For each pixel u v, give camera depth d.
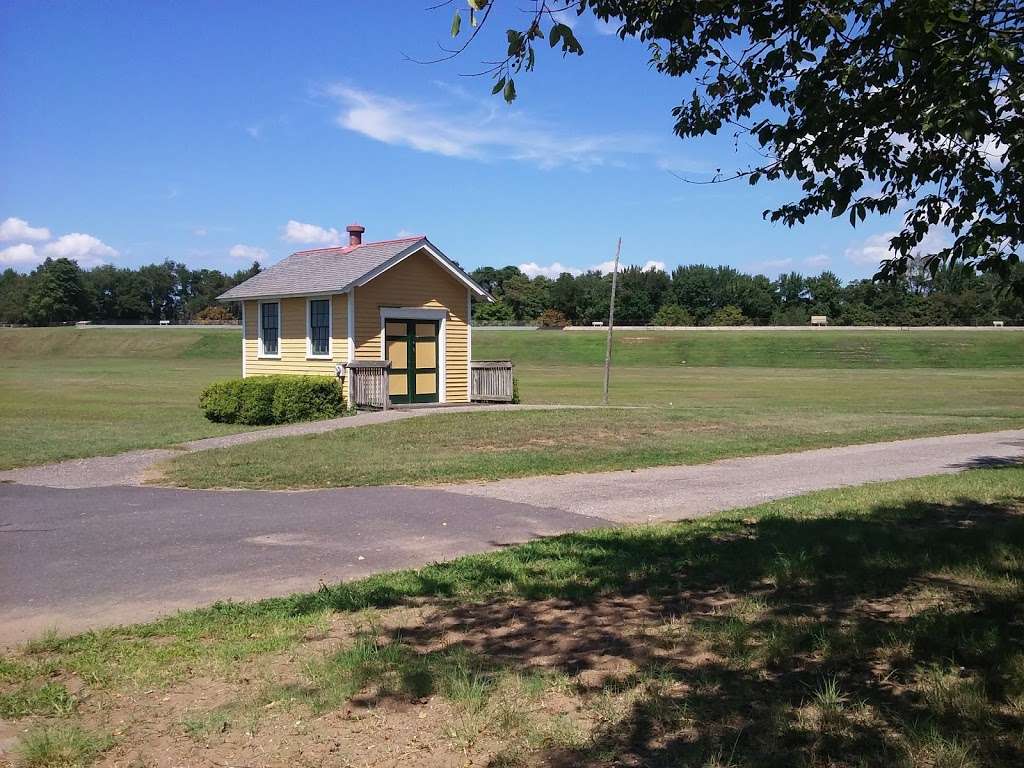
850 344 81.75
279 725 4.27
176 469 13.45
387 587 6.74
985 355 74.69
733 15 6.45
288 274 26.03
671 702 4.45
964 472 13.58
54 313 134.75
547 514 10.20
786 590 6.59
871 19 6.06
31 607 6.36
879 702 4.45
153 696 4.66
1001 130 6.27
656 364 76.12
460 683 4.68
